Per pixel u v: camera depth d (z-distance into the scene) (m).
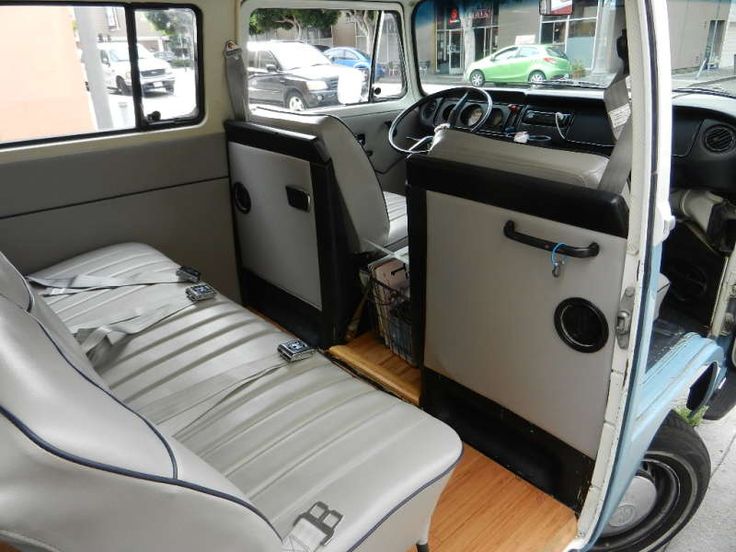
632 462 1.44
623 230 1.12
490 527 1.54
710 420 2.21
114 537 0.67
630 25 0.97
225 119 2.49
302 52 2.84
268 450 1.24
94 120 2.23
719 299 2.17
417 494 1.15
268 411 1.37
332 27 2.90
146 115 2.32
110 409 0.74
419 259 1.62
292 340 1.69
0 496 0.58
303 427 1.31
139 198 2.38
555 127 2.69
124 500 0.65
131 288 1.99
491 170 1.31
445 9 3.04
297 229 2.20
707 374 1.80
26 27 2.02
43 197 2.15
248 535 0.82
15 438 0.59
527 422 1.56
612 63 2.45
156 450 0.72
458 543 1.50
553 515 1.55
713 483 2.07
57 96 2.13
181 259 2.58
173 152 2.40
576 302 1.26
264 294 2.65
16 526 0.59
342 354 2.27
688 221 2.20
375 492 1.11
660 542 1.78
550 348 1.38
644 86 0.99
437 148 1.48
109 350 1.67
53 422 0.62
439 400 1.84
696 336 1.82
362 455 1.21
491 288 1.46
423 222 1.55
